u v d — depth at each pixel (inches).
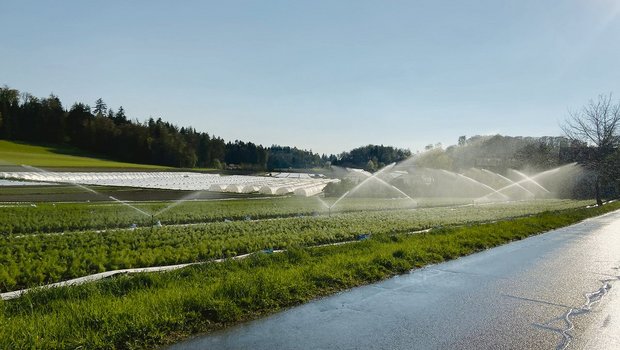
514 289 432.1
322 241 730.2
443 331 308.2
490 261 582.6
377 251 568.7
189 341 275.6
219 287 357.4
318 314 339.0
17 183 1855.3
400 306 366.0
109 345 256.1
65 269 470.9
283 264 489.1
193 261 547.8
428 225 1019.3
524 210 1640.0
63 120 5698.8
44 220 862.5
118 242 649.0
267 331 298.5
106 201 1354.6
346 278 442.3
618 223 1170.0
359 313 344.8
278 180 3619.6
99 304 308.8
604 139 2026.3
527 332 309.7
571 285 452.8
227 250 612.1
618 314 356.2
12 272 443.8
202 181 2979.8
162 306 309.4
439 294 407.8
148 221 930.7
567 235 895.1
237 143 7485.2
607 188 2728.8
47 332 256.5
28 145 5103.3
